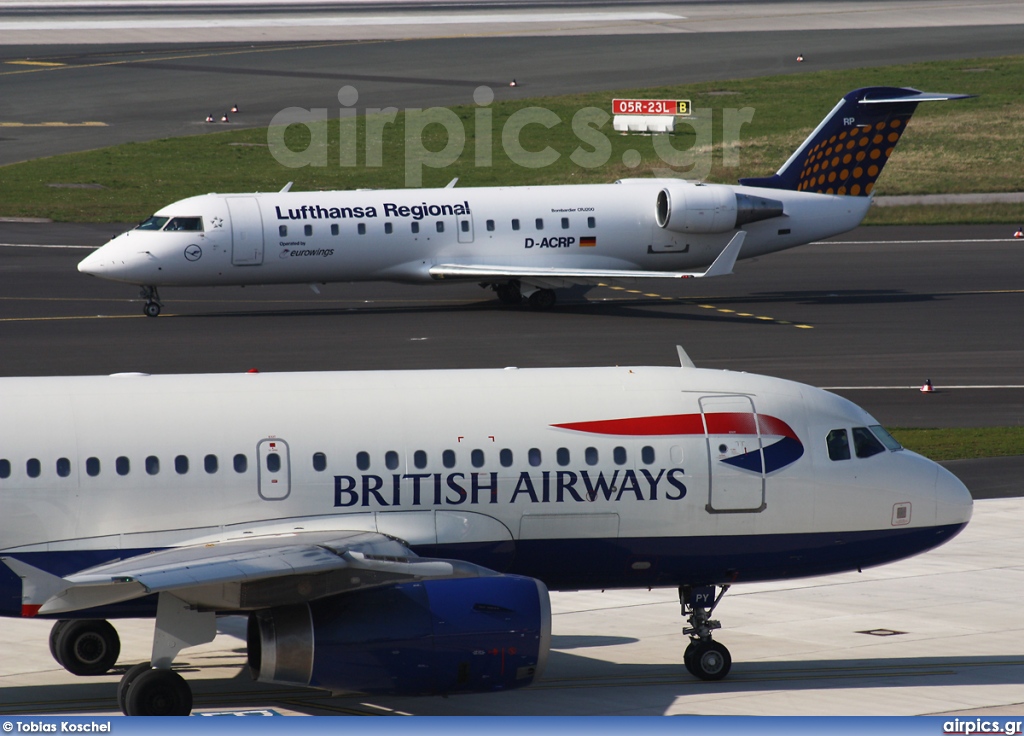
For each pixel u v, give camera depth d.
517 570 78.56
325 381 78.31
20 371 172.88
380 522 75.38
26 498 72.25
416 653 68.38
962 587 104.94
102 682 80.50
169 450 74.00
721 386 82.00
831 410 83.00
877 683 80.44
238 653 87.00
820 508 81.12
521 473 77.19
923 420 157.25
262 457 74.75
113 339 195.50
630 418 79.25
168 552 70.19
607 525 78.31
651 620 96.38
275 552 67.69
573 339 197.00
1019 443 148.25
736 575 81.50
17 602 73.62
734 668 84.00
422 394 78.06
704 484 79.19
